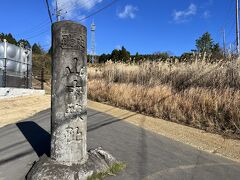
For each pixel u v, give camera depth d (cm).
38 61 5412
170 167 633
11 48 1997
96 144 793
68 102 552
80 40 559
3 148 748
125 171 602
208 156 706
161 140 839
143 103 1337
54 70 555
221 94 1103
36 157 675
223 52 1502
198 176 589
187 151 741
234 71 1222
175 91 1319
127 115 1236
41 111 1335
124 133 920
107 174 579
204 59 1480
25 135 878
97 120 1131
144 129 976
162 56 2156
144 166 634
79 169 539
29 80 2227
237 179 579
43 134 890
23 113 1265
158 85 1474
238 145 798
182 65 1569
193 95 1173
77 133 557
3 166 625
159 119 1148
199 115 1050
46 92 2394
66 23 552
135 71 1898
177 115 1117
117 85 1811
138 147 770
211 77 1301
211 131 946
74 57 554
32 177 530
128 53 5391
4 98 1630
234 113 966
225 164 656
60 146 550
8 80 1902
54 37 557
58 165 540
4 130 948
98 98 1802
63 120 551
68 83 551
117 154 708
